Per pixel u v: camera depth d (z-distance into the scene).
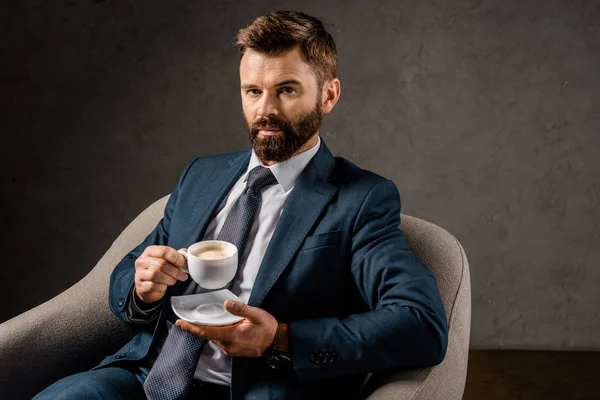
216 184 1.35
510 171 2.10
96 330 1.36
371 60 2.03
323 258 1.19
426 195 2.14
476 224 2.15
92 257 2.25
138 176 2.17
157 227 1.42
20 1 2.02
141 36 2.04
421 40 2.01
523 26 1.98
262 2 2.01
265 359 1.14
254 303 1.16
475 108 2.05
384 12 1.99
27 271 2.26
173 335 1.19
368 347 1.07
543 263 2.17
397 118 2.07
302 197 1.23
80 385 1.13
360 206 1.21
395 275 1.15
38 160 2.16
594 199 2.10
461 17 1.98
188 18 2.03
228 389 1.19
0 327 1.28
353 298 1.28
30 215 2.21
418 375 1.10
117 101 2.10
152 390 1.15
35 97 2.10
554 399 1.99
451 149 2.09
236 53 2.05
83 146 2.15
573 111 2.04
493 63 2.01
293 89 1.18
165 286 1.14
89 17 2.03
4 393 1.25
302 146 1.27
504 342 2.26
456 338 1.20
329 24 2.01
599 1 1.95
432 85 2.04
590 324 2.22
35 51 2.06
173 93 2.09
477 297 2.22
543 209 2.12
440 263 1.29
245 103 1.21
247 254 1.24
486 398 2.00
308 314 1.19
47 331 1.31
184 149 2.14
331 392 1.15
